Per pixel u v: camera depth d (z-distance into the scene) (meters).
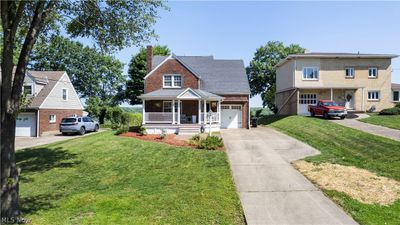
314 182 10.98
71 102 40.25
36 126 32.78
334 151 15.92
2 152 7.66
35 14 8.41
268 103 56.56
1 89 7.71
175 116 30.00
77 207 8.88
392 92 41.03
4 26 7.46
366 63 35.19
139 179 11.85
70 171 13.61
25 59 8.21
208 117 28.84
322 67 35.06
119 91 64.25
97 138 22.61
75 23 13.10
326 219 7.88
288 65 37.47
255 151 16.72
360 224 7.55
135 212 8.37
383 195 9.42
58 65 58.91
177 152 16.69
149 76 31.78
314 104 35.03
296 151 16.47
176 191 10.13
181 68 31.61
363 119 26.33
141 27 13.84
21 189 11.01
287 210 8.50
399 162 12.82
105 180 11.95
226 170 12.76
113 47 13.79
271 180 11.35
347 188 10.15
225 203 9.01
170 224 7.61
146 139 21.41
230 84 32.84
